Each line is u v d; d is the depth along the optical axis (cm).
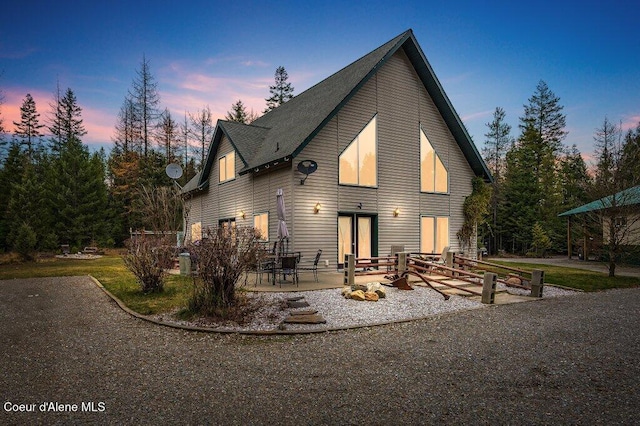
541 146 4306
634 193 1444
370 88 1556
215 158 2005
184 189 2434
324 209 1413
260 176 1568
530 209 3195
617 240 1481
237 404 372
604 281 1332
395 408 365
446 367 482
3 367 480
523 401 386
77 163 2908
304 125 1473
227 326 679
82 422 335
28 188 2505
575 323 729
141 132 3909
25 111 5038
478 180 1870
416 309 826
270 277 1298
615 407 374
